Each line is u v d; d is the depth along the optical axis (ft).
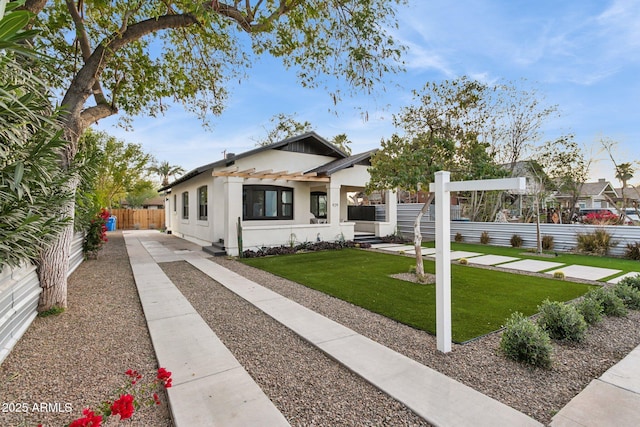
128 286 20.79
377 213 52.90
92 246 31.09
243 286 20.61
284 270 25.84
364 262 29.58
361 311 15.56
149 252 36.55
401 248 39.86
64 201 13.32
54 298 15.08
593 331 12.91
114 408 5.32
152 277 23.18
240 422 7.22
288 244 37.83
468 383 9.04
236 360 10.41
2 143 9.40
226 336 12.48
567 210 58.70
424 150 20.54
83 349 11.30
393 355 10.71
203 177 42.83
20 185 9.57
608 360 10.48
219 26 19.63
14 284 11.95
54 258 15.05
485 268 26.66
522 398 8.32
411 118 26.68
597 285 20.56
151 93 22.81
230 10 17.51
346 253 35.55
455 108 27.30
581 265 27.76
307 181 44.09
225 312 15.43
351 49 19.66
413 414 7.62
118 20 18.44
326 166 42.93
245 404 7.93
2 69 8.73
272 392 8.60
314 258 32.07
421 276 21.71
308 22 19.86
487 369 9.87
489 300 17.24
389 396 8.36
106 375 9.52
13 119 8.96
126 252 36.86
